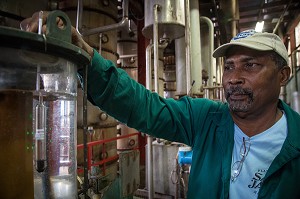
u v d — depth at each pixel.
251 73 0.86
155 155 3.13
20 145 0.55
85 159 0.68
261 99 0.87
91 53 0.89
